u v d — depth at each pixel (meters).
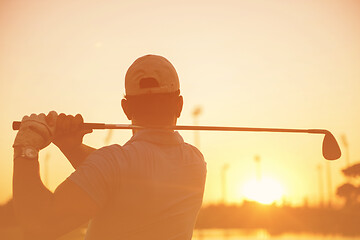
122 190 1.46
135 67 1.66
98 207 1.42
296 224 34.56
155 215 1.51
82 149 1.74
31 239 1.34
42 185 1.38
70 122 1.56
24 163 1.39
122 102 1.70
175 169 1.60
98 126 1.60
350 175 17.53
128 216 1.47
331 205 34.22
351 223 26.30
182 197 1.62
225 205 42.84
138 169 1.49
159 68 1.65
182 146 1.71
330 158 2.18
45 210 1.35
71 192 1.38
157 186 1.52
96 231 1.49
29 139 1.42
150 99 1.65
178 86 1.72
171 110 1.68
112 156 1.46
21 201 1.35
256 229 36.03
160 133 1.62
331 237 24.11
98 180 1.41
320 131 2.16
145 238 1.50
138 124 1.67
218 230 36.25
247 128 1.82
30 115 1.49
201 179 1.74
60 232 1.37
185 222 1.63
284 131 2.02
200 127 1.71
